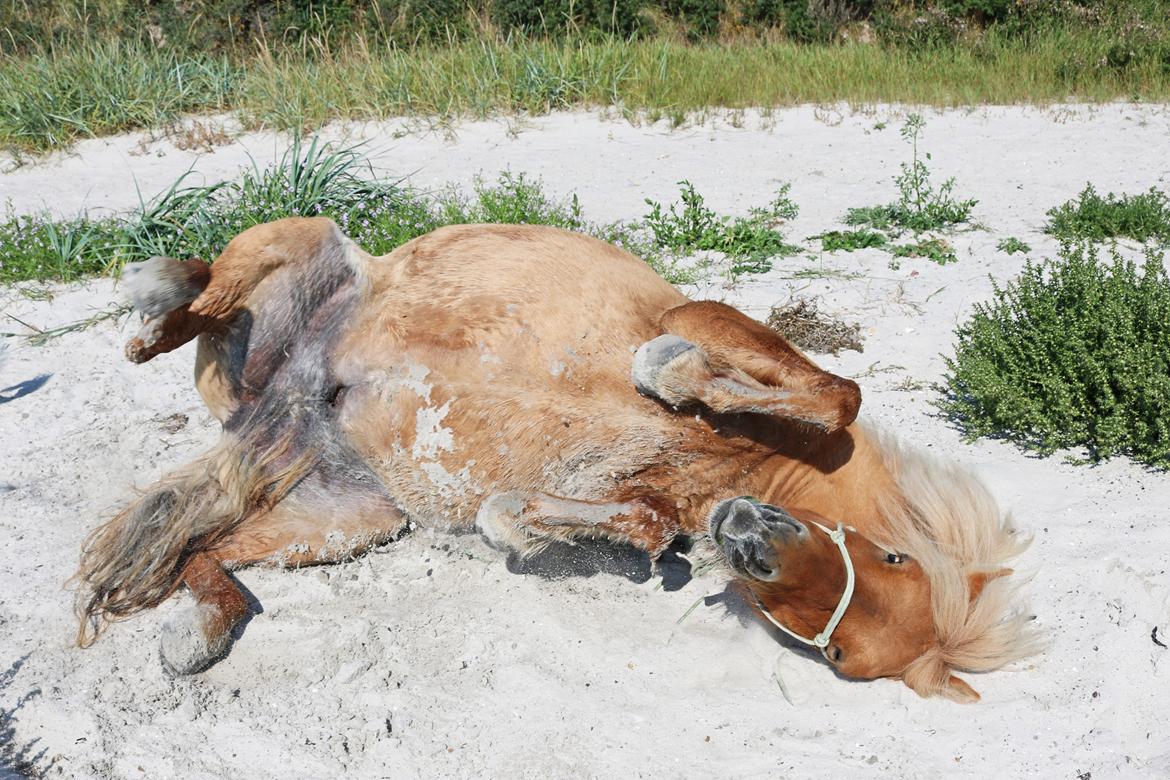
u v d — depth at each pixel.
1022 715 4.12
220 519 4.88
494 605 4.80
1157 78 14.70
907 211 9.61
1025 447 5.87
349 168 11.33
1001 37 16.50
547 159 11.85
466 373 4.41
